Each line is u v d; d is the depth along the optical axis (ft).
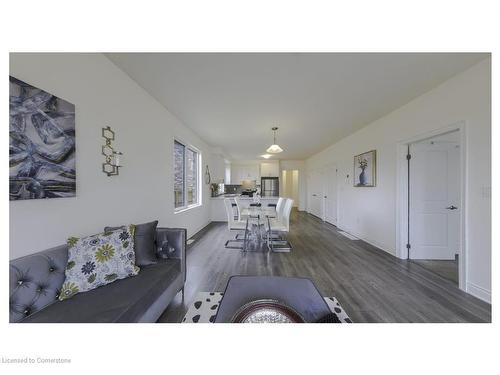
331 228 18.67
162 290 5.41
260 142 19.44
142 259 6.08
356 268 9.57
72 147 5.36
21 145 4.17
